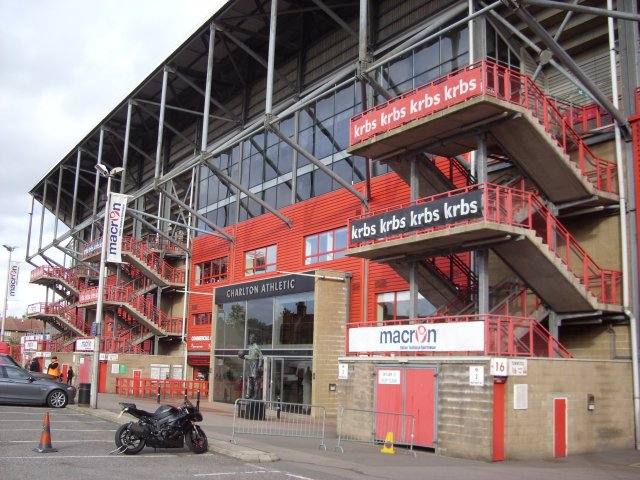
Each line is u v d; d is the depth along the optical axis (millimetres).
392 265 20547
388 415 17312
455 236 16562
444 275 20344
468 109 16109
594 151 19266
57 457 11938
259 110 35562
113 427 17734
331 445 16406
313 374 25172
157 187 34438
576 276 17312
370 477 11391
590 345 18703
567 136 18016
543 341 16562
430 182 20281
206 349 37969
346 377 19156
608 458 15273
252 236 34375
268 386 28188
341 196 27953
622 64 18859
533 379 15344
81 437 15055
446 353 16250
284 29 32688
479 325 15344
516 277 18562
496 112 16219
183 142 44062
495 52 22250
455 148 18875
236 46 34375
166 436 13266
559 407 15773
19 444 13320
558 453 15500
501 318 15719
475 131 17156
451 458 14867
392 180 25172
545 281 17203
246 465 12312
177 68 36312
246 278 34156
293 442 16500
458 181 21438
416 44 20844
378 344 18516
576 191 17953
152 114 40062
